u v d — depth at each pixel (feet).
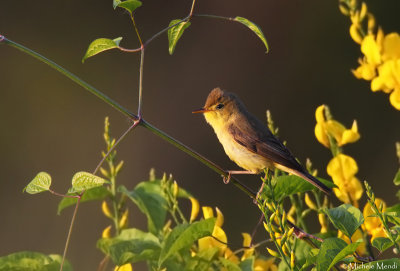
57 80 57.93
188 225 14.57
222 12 62.39
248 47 61.26
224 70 60.80
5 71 57.98
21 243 46.47
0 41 14.20
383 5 55.88
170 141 15.98
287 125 57.77
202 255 15.37
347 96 56.95
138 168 55.31
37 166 54.19
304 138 56.54
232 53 61.31
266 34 60.90
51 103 57.16
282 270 15.48
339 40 58.85
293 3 60.75
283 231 12.71
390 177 50.42
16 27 59.52
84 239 46.34
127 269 15.40
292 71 59.36
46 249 46.21
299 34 60.18
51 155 55.01
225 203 49.62
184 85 60.49
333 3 59.67
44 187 13.98
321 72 58.70
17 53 58.54
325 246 11.94
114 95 59.16
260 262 16.19
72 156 55.01
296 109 58.23
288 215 17.03
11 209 49.03
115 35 60.80
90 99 57.52
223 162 55.57
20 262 14.89
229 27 62.03
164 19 61.87
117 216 18.06
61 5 60.54
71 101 57.47
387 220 12.71
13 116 56.29
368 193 12.35
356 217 13.04
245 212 48.19
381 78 16.78
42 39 59.62
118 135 56.44
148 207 17.13
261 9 61.16
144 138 56.39
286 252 12.97
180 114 59.21
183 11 61.98
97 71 59.26
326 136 17.38
